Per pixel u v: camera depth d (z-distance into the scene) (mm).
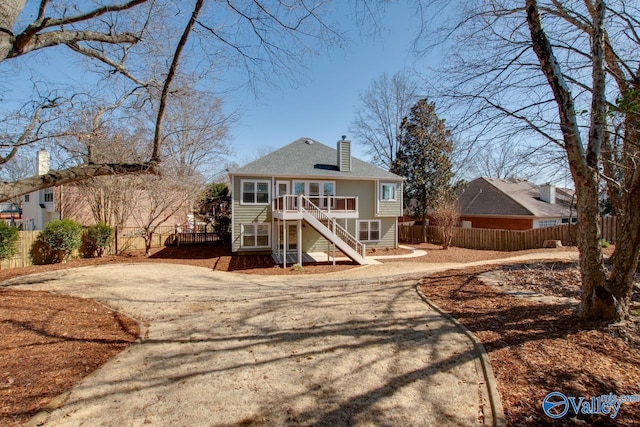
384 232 20125
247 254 17281
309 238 18438
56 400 3316
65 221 14430
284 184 17859
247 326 5684
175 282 10070
